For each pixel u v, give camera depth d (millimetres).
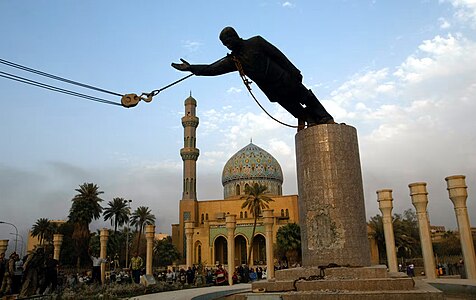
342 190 11539
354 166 11938
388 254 33125
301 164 12273
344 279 10156
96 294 18438
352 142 12133
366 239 11594
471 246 25859
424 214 29516
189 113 107938
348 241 11156
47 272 22031
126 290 19641
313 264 11320
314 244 11414
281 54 11703
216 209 101188
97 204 74688
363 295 9094
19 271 23672
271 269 40094
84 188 74875
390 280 9656
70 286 21969
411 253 73750
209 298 14445
